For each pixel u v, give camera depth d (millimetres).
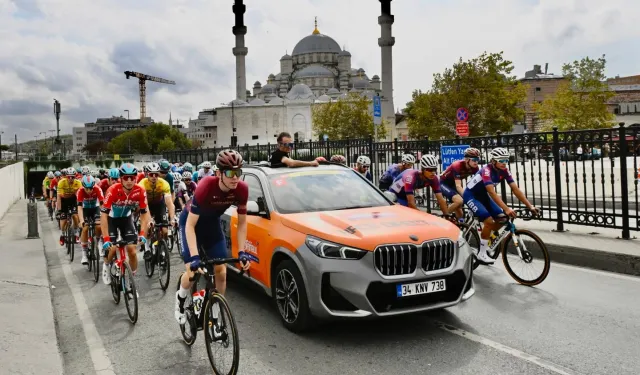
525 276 6895
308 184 6227
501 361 4363
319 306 4754
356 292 4594
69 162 57938
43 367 4445
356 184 6445
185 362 4695
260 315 5879
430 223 5184
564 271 7551
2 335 5184
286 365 4430
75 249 11953
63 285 8203
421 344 4805
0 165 43281
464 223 7688
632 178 13133
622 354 4434
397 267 4707
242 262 4309
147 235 8352
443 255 4887
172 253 10617
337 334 5121
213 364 4289
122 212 6707
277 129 128500
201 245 4719
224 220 6957
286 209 5730
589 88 42594
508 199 13719
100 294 7492
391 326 5305
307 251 4906
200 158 34781
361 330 5215
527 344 4727
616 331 4984
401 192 7703
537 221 10984
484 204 7371
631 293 6262
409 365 4340
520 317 5500
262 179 6305
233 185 4293
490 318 5500
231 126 131125
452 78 40875
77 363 4773
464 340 4871
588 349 4566
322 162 7164
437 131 40719
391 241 4711
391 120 118000
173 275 8562
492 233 7332
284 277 5305
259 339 5082
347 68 146375
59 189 10719
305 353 4680
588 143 9148
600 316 5441
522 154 10477
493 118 39844
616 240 8492
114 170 7289
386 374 4184
